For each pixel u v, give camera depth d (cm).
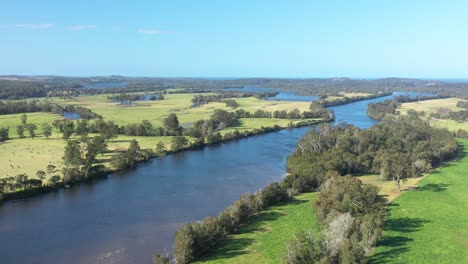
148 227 8881
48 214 9769
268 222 8781
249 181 12794
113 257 7419
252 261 6862
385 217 8731
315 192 11194
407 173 12800
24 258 7406
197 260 7012
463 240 7756
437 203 10138
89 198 11069
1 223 9162
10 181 11375
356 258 5850
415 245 7494
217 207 10231
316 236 7556
